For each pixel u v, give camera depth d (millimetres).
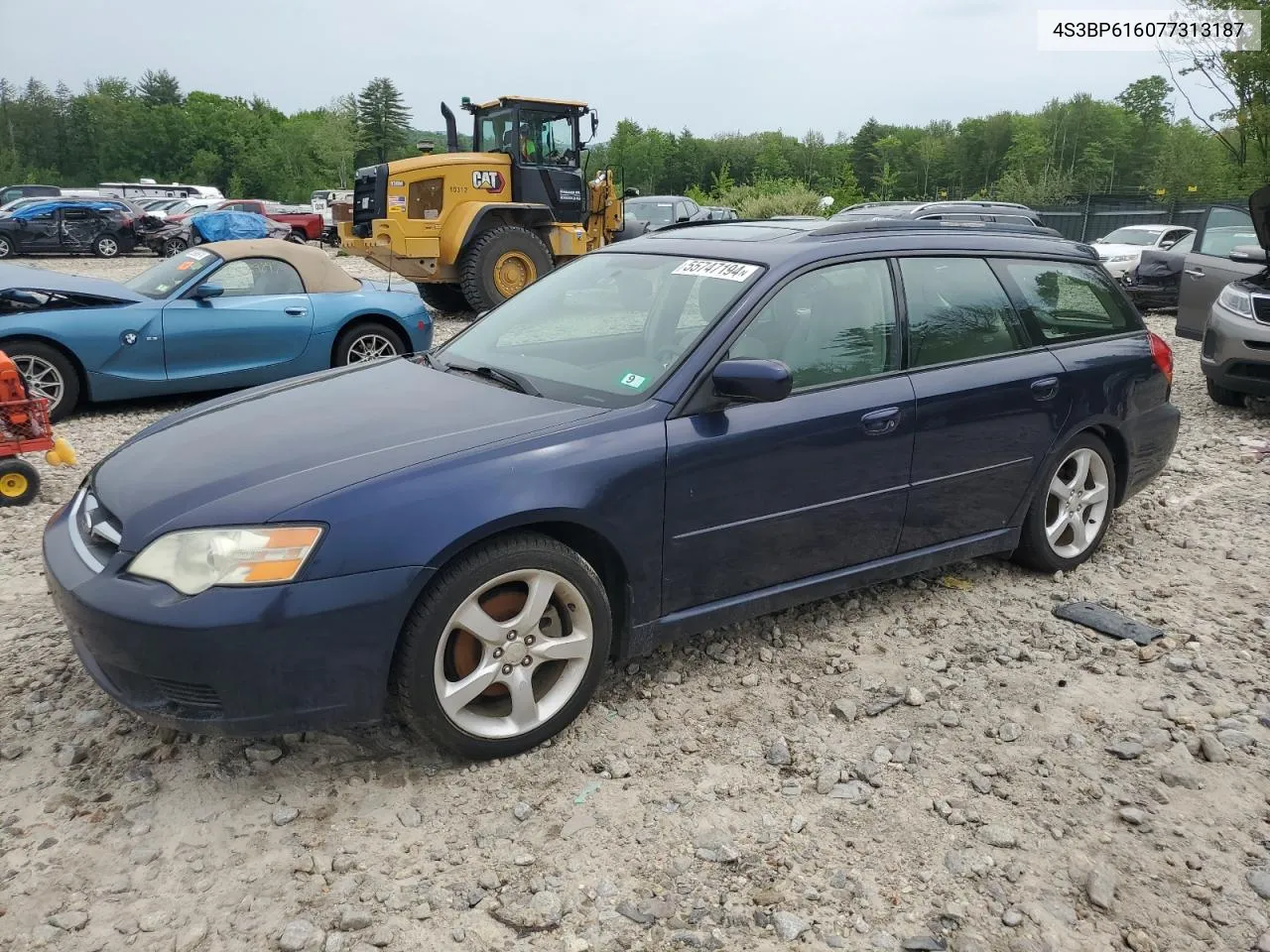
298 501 2680
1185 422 7805
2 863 2543
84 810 2760
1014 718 3324
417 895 2455
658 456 3131
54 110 118438
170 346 7848
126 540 2730
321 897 2447
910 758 3080
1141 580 4512
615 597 3281
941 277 3998
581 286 4086
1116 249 16266
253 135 116438
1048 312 4340
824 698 3438
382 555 2668
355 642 2672
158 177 117500
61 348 7508
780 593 3584
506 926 2365
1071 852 2656
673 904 2441
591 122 14539
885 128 142500
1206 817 2812
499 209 13789
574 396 3354
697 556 3314
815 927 2375
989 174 129000
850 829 2740
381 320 8953
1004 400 4000
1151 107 120250
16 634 3830
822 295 3635
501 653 2936
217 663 2561
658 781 2947
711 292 3566
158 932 2328
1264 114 23359
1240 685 3553
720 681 3541
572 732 3197
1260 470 6379
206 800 2809
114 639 2613
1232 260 8445
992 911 2438
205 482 2840
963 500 4012
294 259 8617
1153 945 2330
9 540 4980
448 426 3094
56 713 3242
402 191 13289
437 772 2965
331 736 3131
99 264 24828
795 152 119375
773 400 3115
